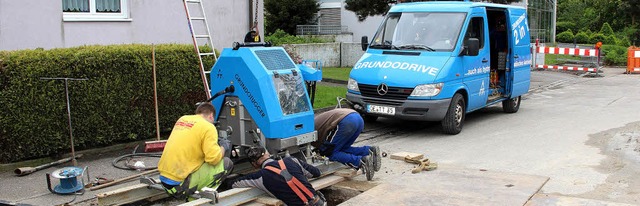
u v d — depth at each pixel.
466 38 10.47
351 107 10.33
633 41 43.44
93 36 9.95
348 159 6.82
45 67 7.59
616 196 6.39
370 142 9.64
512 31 11.80
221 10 11.82
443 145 9.28
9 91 7.29
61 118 7.86
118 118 8.53
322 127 6.86
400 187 6.72
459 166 7.84
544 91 16.77
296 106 6.32
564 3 52.88
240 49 6.23
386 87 9.82
